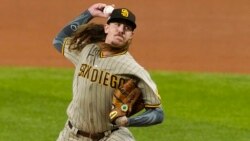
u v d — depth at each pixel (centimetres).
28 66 5716
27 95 4600
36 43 6675
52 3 8150
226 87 4947
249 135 3856
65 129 2473
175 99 4612
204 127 4000
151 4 8156
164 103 4506
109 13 2483
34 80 5044
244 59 6141
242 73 5603
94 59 2372
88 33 2439
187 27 7269
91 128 2409
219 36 6944
